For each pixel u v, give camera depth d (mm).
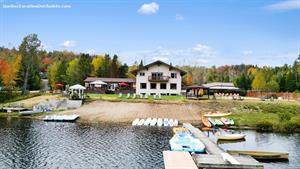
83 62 109625
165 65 83312
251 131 49594
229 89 80875
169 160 28250
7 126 48219
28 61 94000
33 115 60312
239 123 53906
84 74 108625
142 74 83562
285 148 37062
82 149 34062
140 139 40094
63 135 41812
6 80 84688
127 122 55125
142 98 69188
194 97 72625
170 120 54844
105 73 117438
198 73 173250
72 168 27188
